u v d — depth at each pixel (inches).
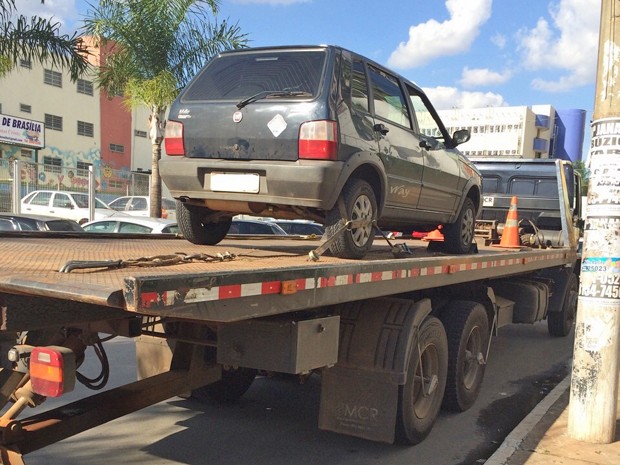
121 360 278.5
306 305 131.5
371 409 171.5
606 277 177.6
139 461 174.2
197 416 214.2
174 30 607.2
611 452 174.4
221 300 107.4
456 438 201.5
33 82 1296.8
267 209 187.2
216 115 185.5
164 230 470.3
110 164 1482.5
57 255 152.5
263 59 193.9
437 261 191.8
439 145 251.8
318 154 171.9
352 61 194.9
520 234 413.7
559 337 389.7
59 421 128.1
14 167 622.8
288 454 182.5
